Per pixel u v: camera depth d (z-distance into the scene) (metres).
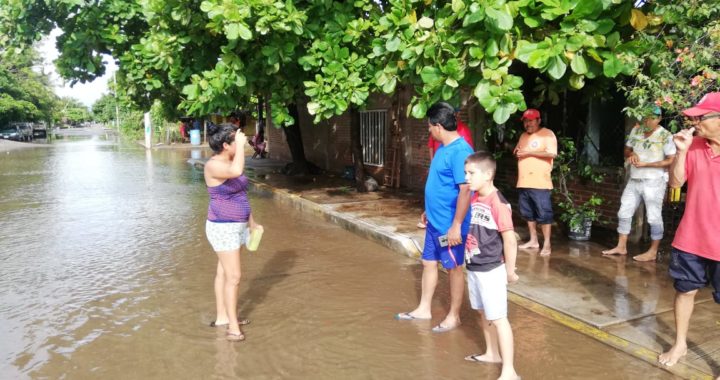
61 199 12.41
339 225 9.08
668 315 4.61
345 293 5.67
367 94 7.89
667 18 4.58
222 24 7.15
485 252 3.62
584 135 7.93
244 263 6.88
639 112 4.51
